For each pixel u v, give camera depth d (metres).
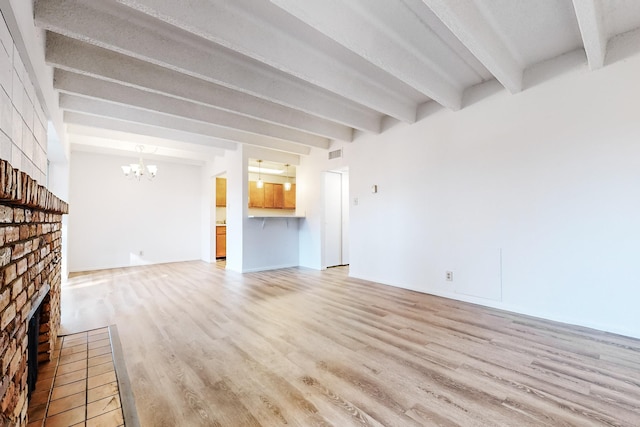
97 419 1.51
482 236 3.42
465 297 3.59
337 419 1.52
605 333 2.57
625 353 2.20
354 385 1.82
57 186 4.50
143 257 6.46
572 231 2.79
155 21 2.28
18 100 1.32
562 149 2.85
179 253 6.98
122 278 5.01
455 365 2.06
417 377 1.91
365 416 1.54
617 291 2.56
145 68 2.84
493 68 2.64
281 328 2.75
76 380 1.87
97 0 2.05
